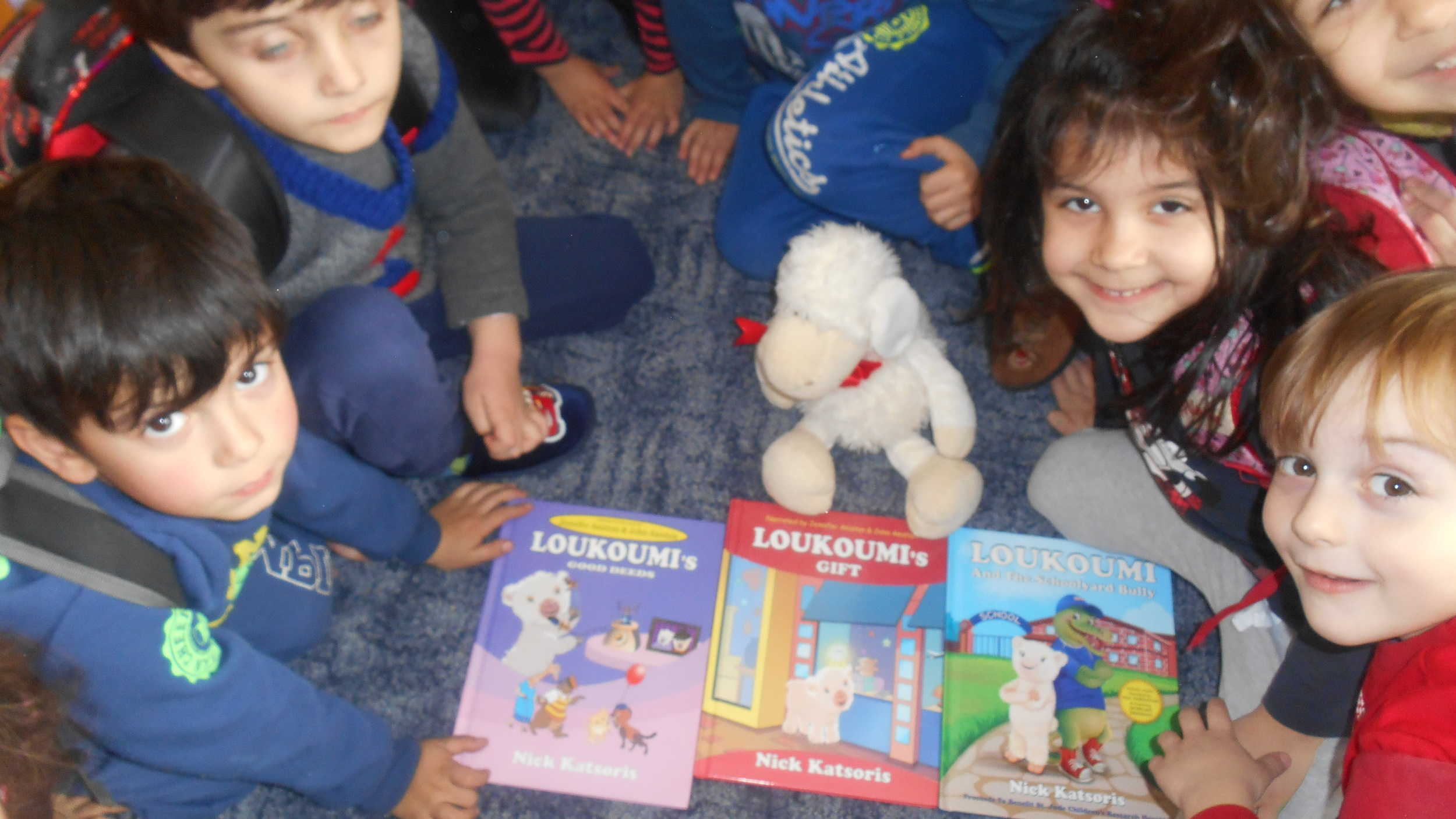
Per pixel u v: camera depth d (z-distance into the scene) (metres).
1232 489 0.94
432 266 1.15
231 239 0.72
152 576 0.75
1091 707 1.03
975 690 1.03
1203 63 0.72
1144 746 1.01
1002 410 1.23
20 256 0.65
